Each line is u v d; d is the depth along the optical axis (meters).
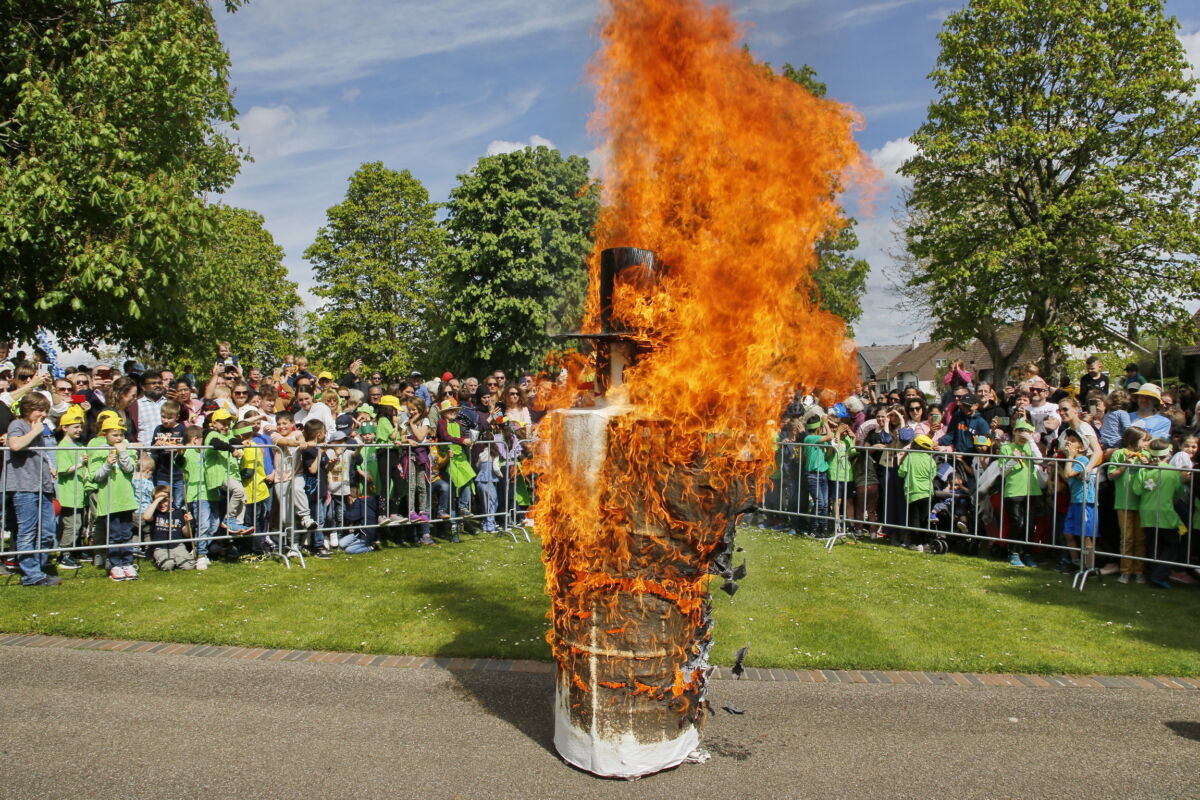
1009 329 28.75
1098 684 4.65
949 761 3.62
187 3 11.69
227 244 21.05
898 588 6.80
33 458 6.32
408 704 4.16
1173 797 3.32
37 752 3.50
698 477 3.37
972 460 8.68
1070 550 7.71
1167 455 7.31
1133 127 21.88
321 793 3.22
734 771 3.49
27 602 5.84
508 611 5.82
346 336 40.34
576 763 3.47
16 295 10.32
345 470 8.06
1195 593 6.81
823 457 9.31
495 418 9.62
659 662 3.40
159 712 3.98
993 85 22.53
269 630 5.28
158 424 7.99
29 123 9.96
